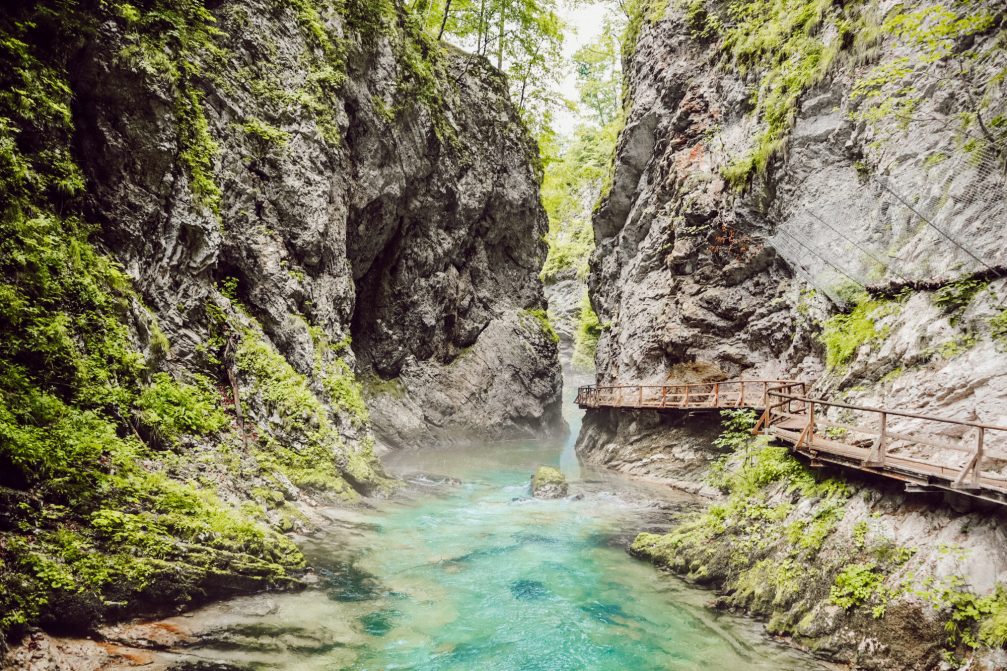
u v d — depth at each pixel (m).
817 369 16.16
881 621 6.93
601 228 30.97
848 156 16.19
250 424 12.71
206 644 6.73
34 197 8.95
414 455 23.95
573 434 36.56
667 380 21.77
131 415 9.12
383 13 23.53
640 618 8.50
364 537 11.46
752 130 20.77
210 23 15.75
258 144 16.17
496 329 32.06
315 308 17.28
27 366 7.73
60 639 6.00
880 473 7.88
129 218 11.08
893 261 13.05
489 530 12.77
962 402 9.22
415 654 7.26
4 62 9.02
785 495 9.70
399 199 23.98
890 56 15.22
